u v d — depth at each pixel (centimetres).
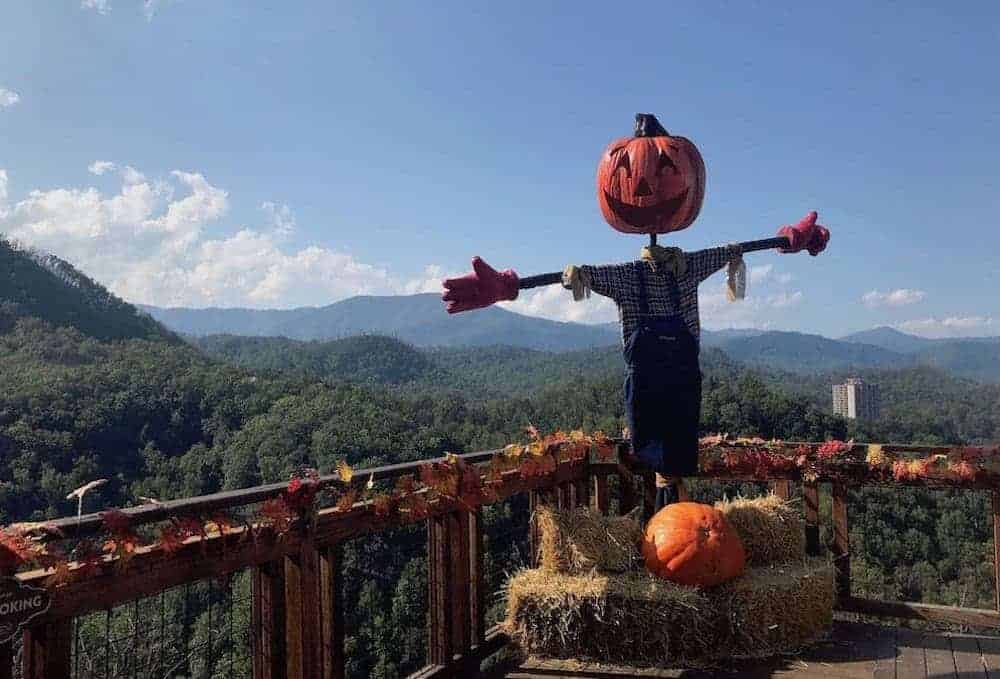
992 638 401
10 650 180
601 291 420
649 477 478
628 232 438
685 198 422
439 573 343
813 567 412
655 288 427
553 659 376
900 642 396
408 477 318
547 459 422
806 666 365
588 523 404
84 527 195
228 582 304
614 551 402
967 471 404
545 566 407
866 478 436
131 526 202
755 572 402
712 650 374
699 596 371
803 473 449
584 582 382
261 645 255
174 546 213
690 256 440
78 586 194
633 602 367
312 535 267
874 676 352
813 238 466
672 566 381
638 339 417
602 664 368
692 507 398
